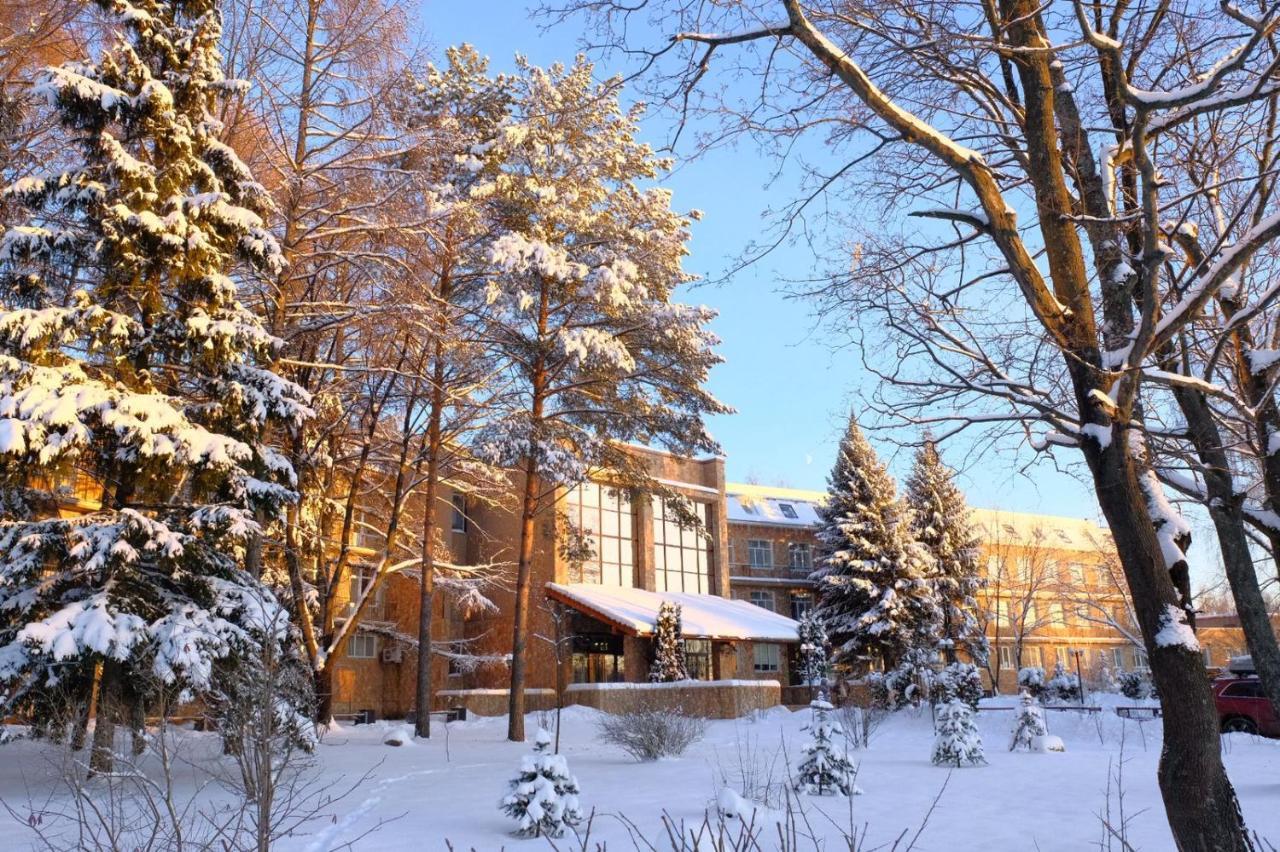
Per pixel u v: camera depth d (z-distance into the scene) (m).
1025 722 20.28
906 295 7.19
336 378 22.56
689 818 10.34
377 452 27.69
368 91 18.47
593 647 36.56
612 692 31.38
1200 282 6.27
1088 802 11.70
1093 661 56.31
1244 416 7.38
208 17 15.45
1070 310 6.36
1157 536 6.16
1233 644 50.47
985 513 50.53
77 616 11.59
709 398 24.72
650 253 24.36
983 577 44.50
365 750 19.81
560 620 29.53
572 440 24.77
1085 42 5.75
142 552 13.36
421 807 11.52
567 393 25.64
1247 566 7.86
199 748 14.41
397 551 30.27
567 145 23.94
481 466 28.42
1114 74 5.59
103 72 14.24
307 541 24.69
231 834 8.79
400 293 19.14
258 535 15.00
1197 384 6.10
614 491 26.89
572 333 22.14
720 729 28.06
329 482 26.08
